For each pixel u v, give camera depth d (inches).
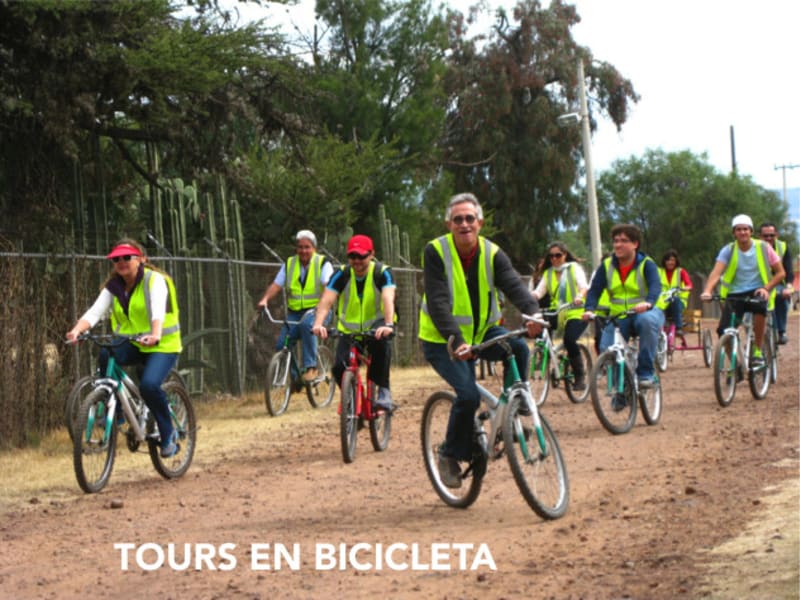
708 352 782.5
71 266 504.7
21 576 259.0
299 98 749.9
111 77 560.1
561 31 1843.0
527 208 1855.3
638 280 462.0
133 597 237.0
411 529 291.9
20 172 625.3
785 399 538.6
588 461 387.9
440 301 290.7
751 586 217.6
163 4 555.5
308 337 584.1
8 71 566.9
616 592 222.4
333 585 239.9
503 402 296.2
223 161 693.9
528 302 288.2
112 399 372.2
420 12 1409.9
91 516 329.1
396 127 1365.7
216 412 598.9
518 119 1852.9
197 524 310.8
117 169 771.4
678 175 2428.6
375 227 1279.5
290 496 349.7
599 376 448.5
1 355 463.8
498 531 284.2
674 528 276.2
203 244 722.2
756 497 306.2
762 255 534.6
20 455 446.3
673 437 434.9
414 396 669.9
